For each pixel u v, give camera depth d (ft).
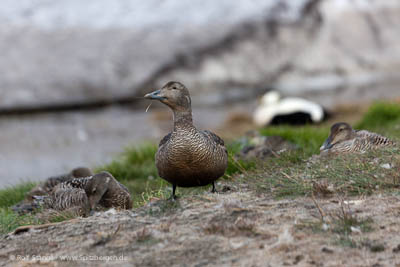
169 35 158.51
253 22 162.61
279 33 158.30
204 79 138.82
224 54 147.74
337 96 105.40
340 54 153.38
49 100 120.67
